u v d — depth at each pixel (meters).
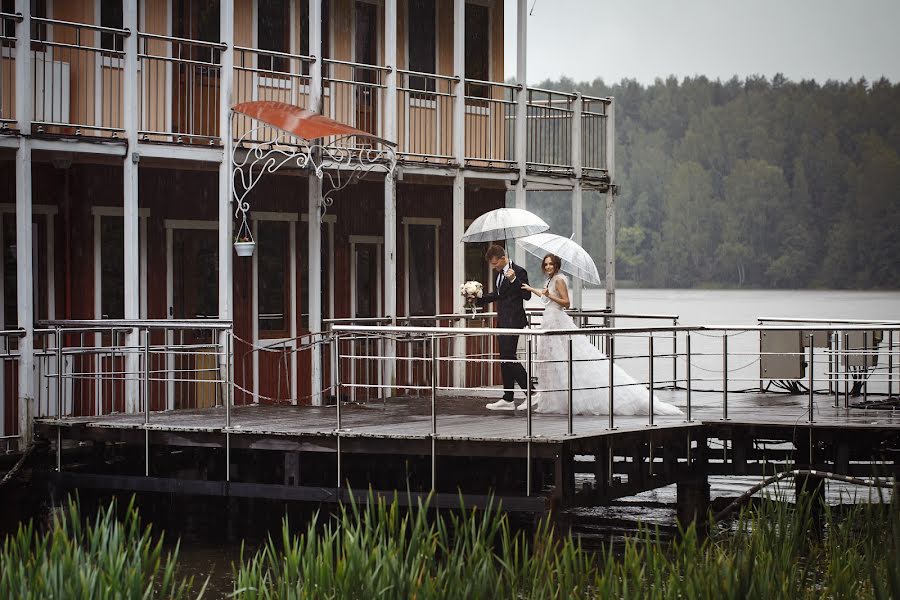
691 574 18.11
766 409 30.11
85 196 30.56
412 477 26.92
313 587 17.86
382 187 36.94
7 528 26.02
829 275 192.50
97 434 26.27
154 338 31.81
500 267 28.12
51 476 26.45
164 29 31.22
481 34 38.50
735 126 196.12
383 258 36.94
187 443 25.58
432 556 18.75
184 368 32.44
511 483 26.17
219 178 29.62
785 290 192.50
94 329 27.30
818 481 27.62
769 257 192.88
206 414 28.05
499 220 30.17
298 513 28.27
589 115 39.12
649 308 138.25
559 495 23.11
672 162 196.38
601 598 17.86
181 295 32.31
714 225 193.25
